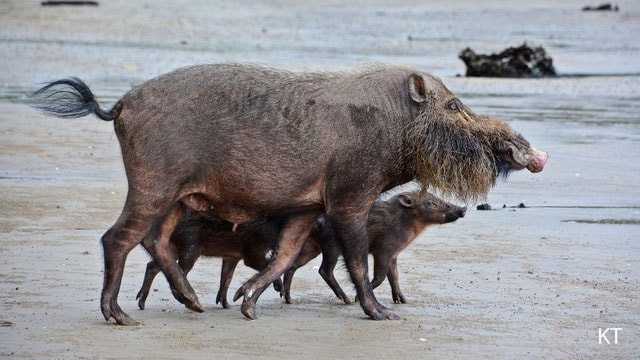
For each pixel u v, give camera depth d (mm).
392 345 30547
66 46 126500
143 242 33406
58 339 29859
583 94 96688
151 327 31703
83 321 31922
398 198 38125
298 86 33406
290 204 33500
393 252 36812
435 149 34188
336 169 33375
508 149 34781
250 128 32688
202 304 35656
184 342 30109
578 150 66500
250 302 33469
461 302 35812
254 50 130500
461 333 32000
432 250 43031
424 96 34281
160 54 121750
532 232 46469
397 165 34344
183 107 32375
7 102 79000
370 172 33719
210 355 28859
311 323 33125
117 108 32406
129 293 36375
